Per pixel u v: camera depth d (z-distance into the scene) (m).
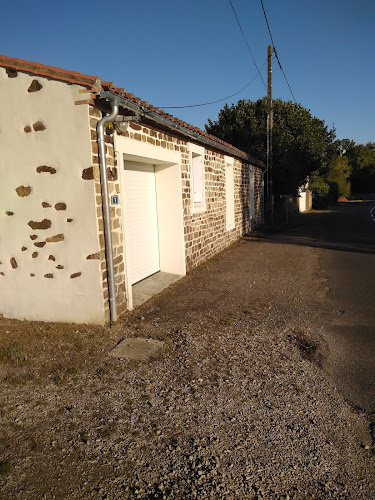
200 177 9.45
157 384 3.68
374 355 4.34
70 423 3.07
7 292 5.42
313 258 10.09
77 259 5.04
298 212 27.20
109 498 2.33
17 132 4.98
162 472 2.54
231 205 12.79
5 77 4.91
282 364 4.12
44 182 4.98
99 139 4.80
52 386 3.63
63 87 4.70
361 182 60.03
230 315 5.65
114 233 5.29
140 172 7.35
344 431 3.02
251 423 3.09
